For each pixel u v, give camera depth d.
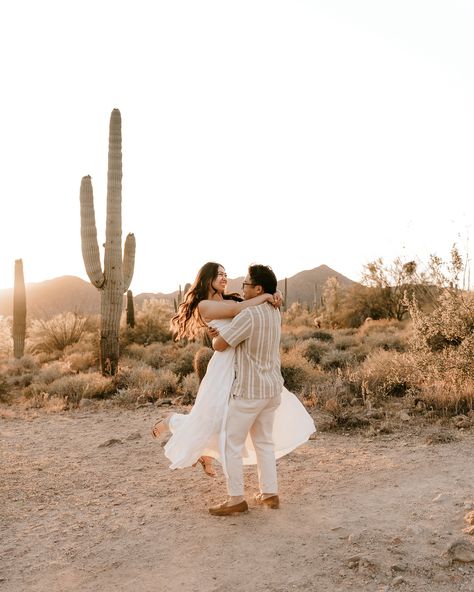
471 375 8.10
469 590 3.29
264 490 4.59
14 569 3.82
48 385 12.22
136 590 3.47
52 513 4.83
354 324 28.97
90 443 7.38
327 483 5.22
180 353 16.84
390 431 7.06
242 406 4.39
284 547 3.90
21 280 20.19
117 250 13.57
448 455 5.91
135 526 4.43
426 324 8.62
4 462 6.50
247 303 4.48
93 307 115.56
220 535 4.14
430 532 4.01
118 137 13.72
